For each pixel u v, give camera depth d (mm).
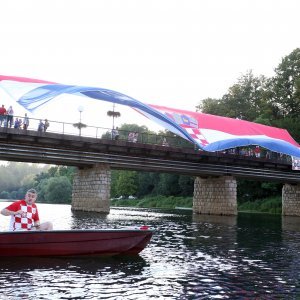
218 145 43031
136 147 43688
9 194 192500
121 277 11102
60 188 113875
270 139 49625
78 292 9438
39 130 38438
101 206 43656
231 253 16547
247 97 101875
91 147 41719
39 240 12852
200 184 57062
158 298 9219
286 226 34844
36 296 8984
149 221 35438
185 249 17297
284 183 65250
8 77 29734
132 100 31672
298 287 10641
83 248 13578
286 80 92938
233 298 9414
